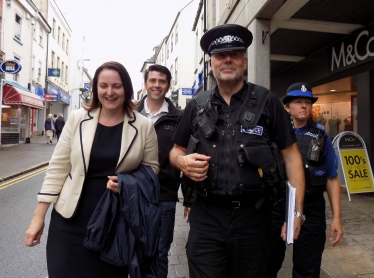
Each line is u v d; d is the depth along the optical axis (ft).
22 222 16.28
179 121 6.76
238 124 5.88
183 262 11.74
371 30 19.15
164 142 9.47
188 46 79.97
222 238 5.79
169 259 12.01
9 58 53.67
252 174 5.62
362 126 22.25
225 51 5.95
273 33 22.45
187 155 5.90
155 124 9.59
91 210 6.11
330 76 24.30
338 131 33.99
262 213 5.92
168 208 9.36
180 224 16.46
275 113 5.98
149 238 6.00
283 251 8.36
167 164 9.42
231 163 5.70
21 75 59.41
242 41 6.09
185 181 6.26
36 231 6.16
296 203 5.92
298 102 8.30
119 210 6.01
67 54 106.01
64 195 6.20
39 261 11.78
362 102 22.22
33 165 34.24
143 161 6.88
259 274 5.88
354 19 19.84
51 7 84.33
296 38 23.39
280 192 5.79
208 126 5.90
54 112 108.47
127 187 5.90
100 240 5.75
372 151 21.50
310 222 7.86
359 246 12.71
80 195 6.08
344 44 22.04
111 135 6.46
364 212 17.29
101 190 6.18
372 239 13.41
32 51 64.39
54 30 88.48
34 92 68.33
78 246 6.06
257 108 5.92
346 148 21.25
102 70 6.33
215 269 5.80
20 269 11.12
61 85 98.02
